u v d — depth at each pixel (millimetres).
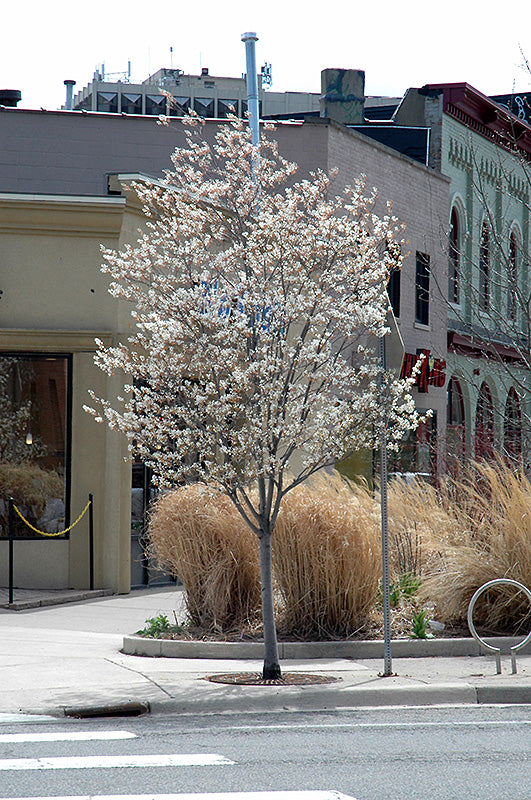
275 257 10617
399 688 9727
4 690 9680
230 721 8836
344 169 24172
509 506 13047
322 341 10438
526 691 9812
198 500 12484
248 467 10492
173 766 7195
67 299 16688
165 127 24844
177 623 12820
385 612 10516
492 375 31969
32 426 16688
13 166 24750
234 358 10203
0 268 16562
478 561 12570
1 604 14945
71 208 16484
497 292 31844
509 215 33375
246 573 12391
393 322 10977
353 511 12453
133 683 10000
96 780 6809
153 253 11023
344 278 10875
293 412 10344
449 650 11688
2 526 16547
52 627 13438
